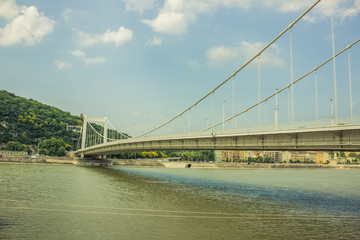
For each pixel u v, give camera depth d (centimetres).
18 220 3178
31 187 5378
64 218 3328
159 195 5088
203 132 5481
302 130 3781
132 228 3009
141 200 4534
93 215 3500
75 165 13175
